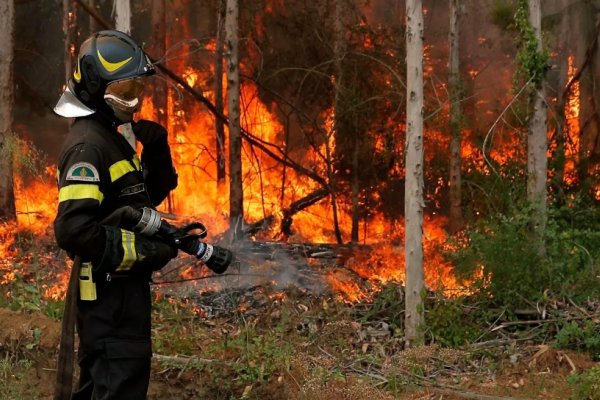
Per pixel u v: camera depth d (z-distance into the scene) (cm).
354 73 1369
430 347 571
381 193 1504
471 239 739
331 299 707
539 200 753
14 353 552
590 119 1450
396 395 520
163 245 351
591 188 1165
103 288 350
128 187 355
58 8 1833
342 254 938
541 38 794
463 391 527
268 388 522
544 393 530
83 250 333
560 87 1559
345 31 1400
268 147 1636
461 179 1226
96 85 349
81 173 337
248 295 720
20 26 1830
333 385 524
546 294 674
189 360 538
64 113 352
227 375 531
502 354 593
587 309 655
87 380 370
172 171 388
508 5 1021
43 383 540
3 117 1085
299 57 1491
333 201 1368
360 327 638
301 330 643
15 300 616
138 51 359
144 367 356
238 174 1135
